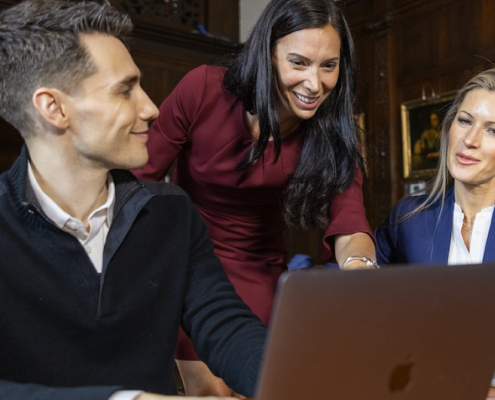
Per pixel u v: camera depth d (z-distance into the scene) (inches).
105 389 41.1
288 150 82.8
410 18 274.4
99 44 50.4
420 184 266.8
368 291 33.5
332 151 81.0
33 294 50.2
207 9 327.3
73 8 50.5
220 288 60.5
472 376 40.3
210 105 83.0
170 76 307.4
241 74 77.1
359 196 84.3
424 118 266.8
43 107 49.8
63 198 53.8
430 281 35.6
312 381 33.5
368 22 291.6
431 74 265.4
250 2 332.8
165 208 60.1
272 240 93.7
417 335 36.2
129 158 52.4
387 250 97.4
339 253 81.6
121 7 296.5
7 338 49.4
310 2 72.3
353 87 79.8
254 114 79.1
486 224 87.8
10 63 50.2
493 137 84.0
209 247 63.7
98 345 52.2
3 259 49.9
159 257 57.7
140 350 54.9
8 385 43.7
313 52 71.8
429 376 37.9
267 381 32.7
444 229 90.7
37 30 49.4
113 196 55.3
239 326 56.8
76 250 51.3
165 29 299.9
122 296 54.3
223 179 85.0
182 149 88.4
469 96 86.4
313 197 82.0
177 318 58.1
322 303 32.3
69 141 51.3
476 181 85.4
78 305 51.3
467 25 251.6
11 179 52.7
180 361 92.2
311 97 74.2
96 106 50.1
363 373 34.9
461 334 38.3
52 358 50.3
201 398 41.3
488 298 38.8
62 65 49.3
